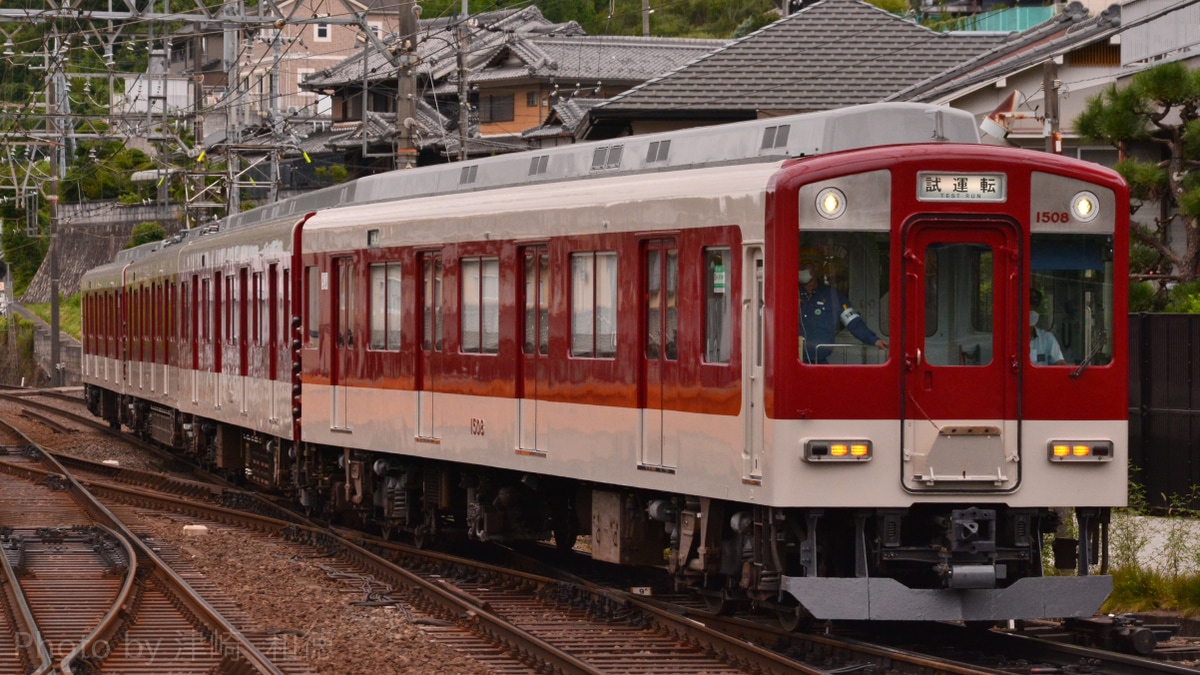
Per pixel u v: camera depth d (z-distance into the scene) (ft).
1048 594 49.01
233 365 101.71
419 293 72.79
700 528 53.93
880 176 48.73
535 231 63.00
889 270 48.67
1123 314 50.67
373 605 61.57
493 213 66.03
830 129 52.08
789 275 47.96
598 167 63.36
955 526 47.78
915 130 51.72
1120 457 50.42
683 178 54.44
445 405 70.38
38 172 285.64
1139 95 86.33
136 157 337.93
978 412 49.08
